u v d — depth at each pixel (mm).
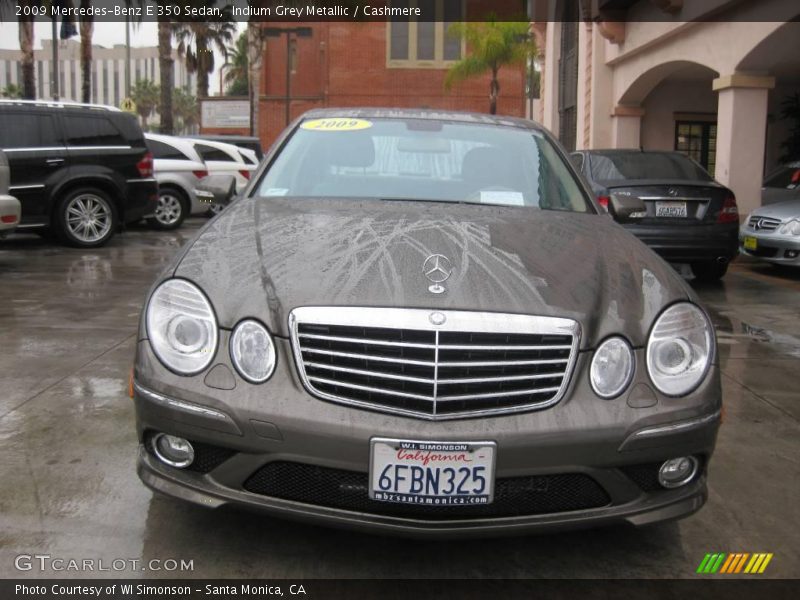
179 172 13359
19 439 3725
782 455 3787
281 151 4031
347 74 36906
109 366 4957
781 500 3305
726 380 5039
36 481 3271
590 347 2537
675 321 2676
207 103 36125
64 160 10234
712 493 3357
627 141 16219
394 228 3100
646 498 2586
